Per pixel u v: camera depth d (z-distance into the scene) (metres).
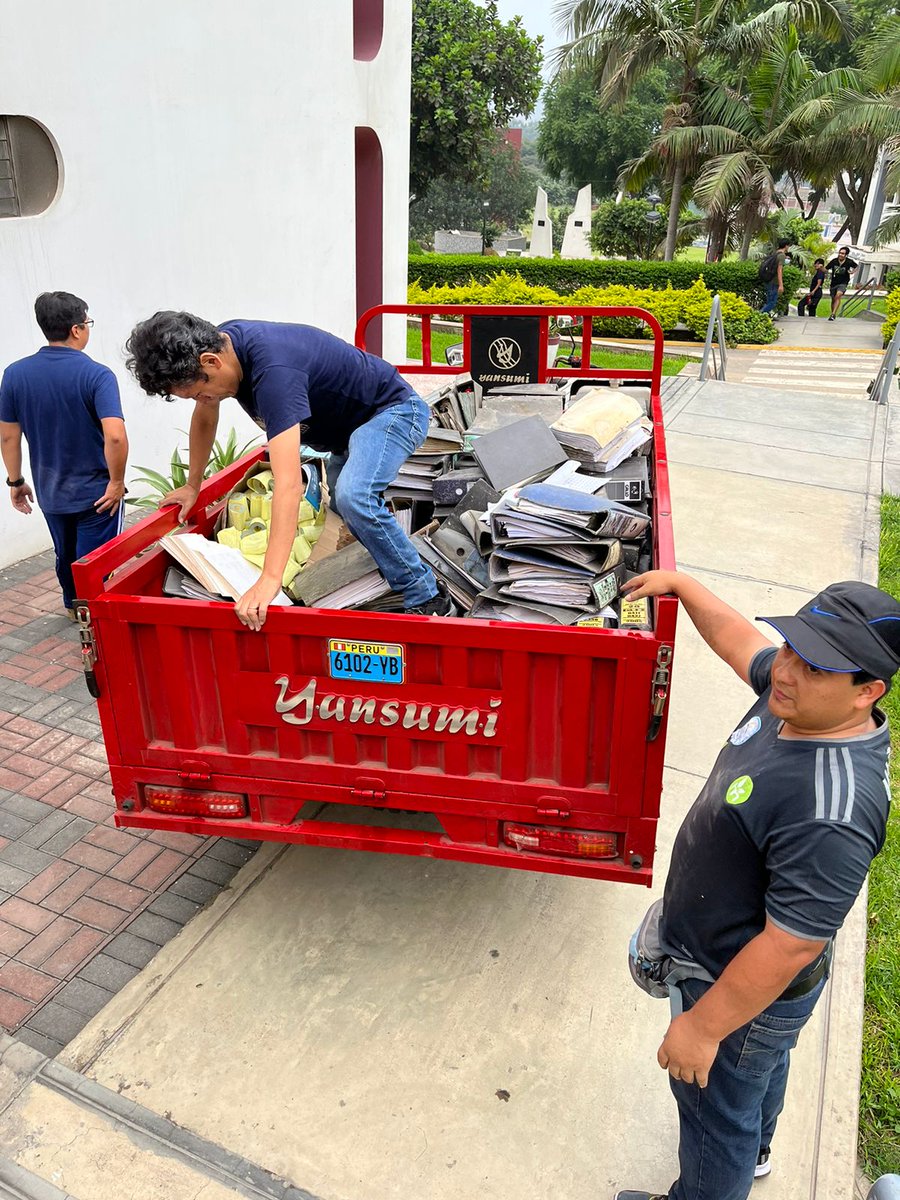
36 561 6.00
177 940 3.21
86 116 5.80
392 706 2.71
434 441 4.07
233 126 7.00
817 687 1.64
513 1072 2.77
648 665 2.47
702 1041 1.81
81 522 4.78
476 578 3.23
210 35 6.59
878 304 23.17
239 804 2.97
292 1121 2.62
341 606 3.05
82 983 3.05
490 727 2.67
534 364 4.76
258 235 7.51
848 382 12.67
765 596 5.66
